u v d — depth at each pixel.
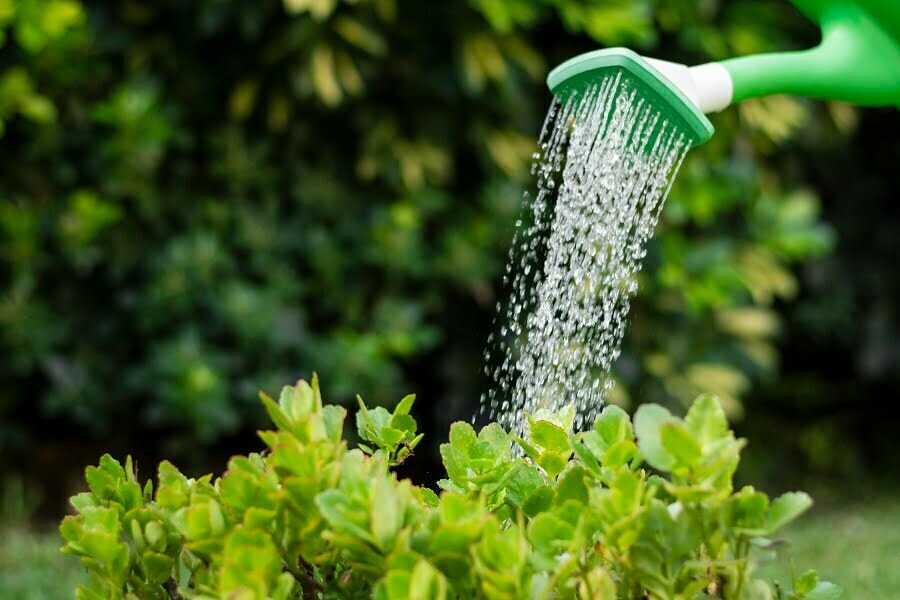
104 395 3.62
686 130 1.56
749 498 1.08
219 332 3.58
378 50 3.35
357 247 3.63
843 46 1.70
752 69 1.63
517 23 3.55
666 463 1.08
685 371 3.81
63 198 3.54
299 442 1.15
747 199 3.94
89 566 1.22
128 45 3.50
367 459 1.19
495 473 1.29
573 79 1.62
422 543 1.08
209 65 3.60
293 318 3.54
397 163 3.56
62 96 3.49
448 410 3.74
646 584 1.11
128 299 3.55
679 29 3.65
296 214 3.65
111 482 1.29
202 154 3.67
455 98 3.54
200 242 3.47
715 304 3.79
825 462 5.23
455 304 3.82
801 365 5.17
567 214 1.72
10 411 3.84
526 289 3.65
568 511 1.13
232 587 1.01
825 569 3.24
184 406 3.44
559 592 1.11
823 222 4.55
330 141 3.66
